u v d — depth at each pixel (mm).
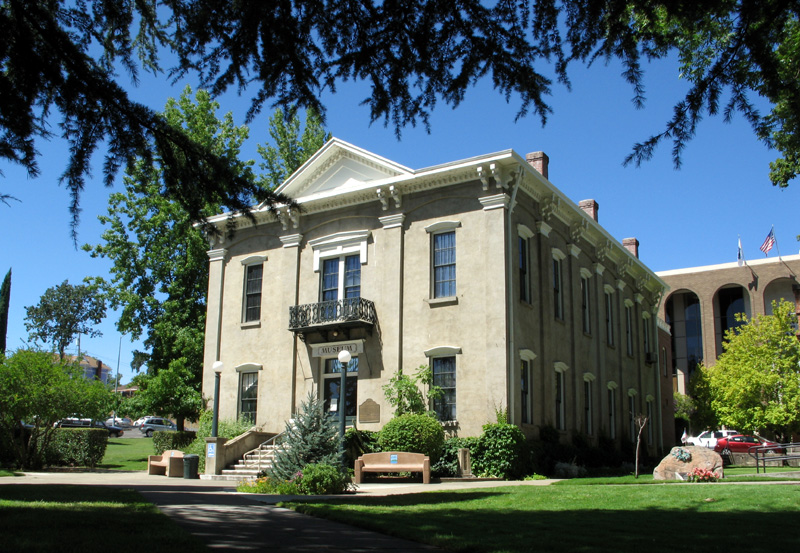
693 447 18938
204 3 6848
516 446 21078
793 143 7402
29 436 25891
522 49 6988
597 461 26484
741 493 13375
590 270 30422
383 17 7078
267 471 15977
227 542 7121
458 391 22906
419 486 17484
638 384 35031
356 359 25141
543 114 7496
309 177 27500
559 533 8438
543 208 26344
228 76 7461
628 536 8258
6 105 6668
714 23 6492
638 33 6508
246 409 27812
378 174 26000
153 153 7730
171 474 22125
